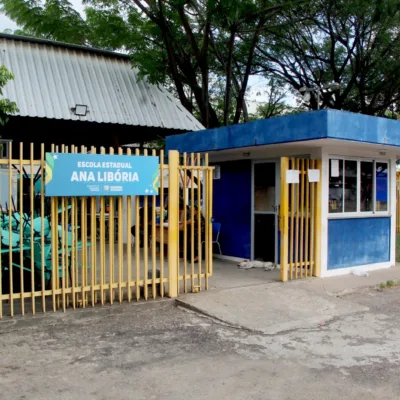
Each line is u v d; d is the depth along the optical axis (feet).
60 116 34.50
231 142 29.09
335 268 29.14
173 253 22.68
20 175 18.89
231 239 34.42
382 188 32.37
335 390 13.66
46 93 35.70
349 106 62.23
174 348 16.94
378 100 62.49
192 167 23.38
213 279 27.25
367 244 31.22
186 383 14.01
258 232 32.30
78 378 14.25
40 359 15.70
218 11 40.27
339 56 61.21
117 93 39.24
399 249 43.06
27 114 33.35
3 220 21.06
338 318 21.08
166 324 19.71
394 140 27.22
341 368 15.30
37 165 19.36
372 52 56.03
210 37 48.62
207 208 24.03
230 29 44.39
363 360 16.03
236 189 33.91
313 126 24.03
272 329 19.07
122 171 20.67
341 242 29.50
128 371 14.82
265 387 13.80
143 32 46.50
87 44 48.83
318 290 25.16
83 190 19.77
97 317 20.26
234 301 22.45
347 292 25.57
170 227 22.62
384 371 15.08
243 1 40.78
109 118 36.73
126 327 19.20
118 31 44.42
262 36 57.06
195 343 17.49
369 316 21.45
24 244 21.49
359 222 30.66
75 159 19.52
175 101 41.91
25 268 20.35
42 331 18.49
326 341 17.95
